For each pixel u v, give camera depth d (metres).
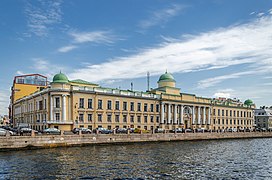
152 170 28.50
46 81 114.06
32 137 43.16
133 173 26.95
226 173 27.83
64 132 51.78
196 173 27.52
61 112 64.25
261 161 35.94
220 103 105.06
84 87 68.38
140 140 57.53
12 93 115.81
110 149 45.91
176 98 87.81
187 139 68.06
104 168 29.08
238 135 83.12
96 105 69.75
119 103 74.88
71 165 30.45
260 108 153.50
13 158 34.72
